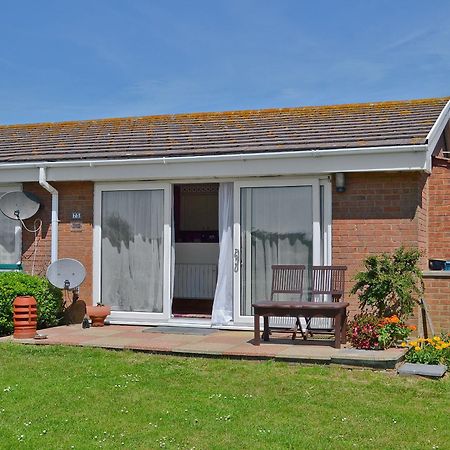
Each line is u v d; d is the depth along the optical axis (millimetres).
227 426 4965
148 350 7473
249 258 8953
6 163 9844
